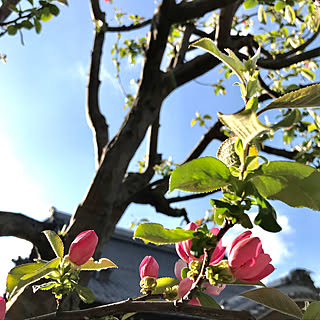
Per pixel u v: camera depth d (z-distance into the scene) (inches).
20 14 128.3
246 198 23.8
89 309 26.1
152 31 153.3
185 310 23.3
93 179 135.6
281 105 22.4
